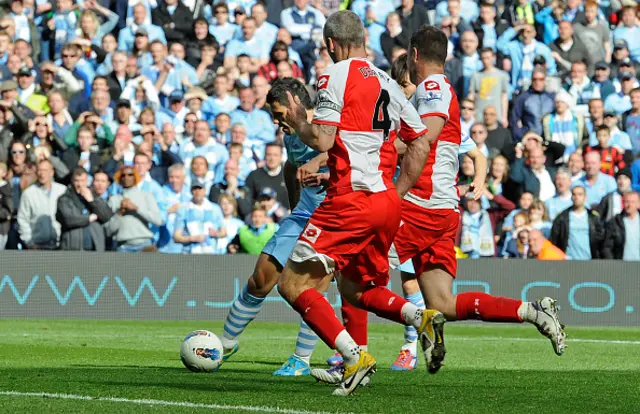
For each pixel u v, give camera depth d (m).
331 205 15.30
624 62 51.56
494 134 46.28
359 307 16.44
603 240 42.94
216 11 52.53
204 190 42.84
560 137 48.88
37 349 26.91
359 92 15.34
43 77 47.84
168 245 42.62
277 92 19.77
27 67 48.69
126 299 40.25
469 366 24.08
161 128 47.12
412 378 20.11
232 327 21.50
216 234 42.91
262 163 44.41
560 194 44.41
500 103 50.00
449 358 26.53
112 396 15.73
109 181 43.91
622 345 31.83
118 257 40.22
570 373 21.72
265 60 51.72
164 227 42.69
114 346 28.84
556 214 44.31
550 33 53.66
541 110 49.22
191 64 50.91
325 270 15.41
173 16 52.03
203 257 40.78
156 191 42.94
